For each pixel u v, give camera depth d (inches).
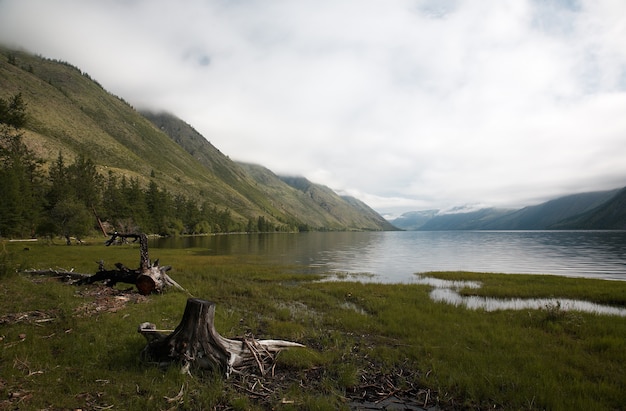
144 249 721.0
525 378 330.3
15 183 2610.7
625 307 798.5
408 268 1743.4
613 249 3479.3
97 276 721.6
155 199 5113.2
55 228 2566.4
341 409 268.4
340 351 402.6
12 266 691.4
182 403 256.7
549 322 567.5
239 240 4867.1
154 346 325.1
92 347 338.0
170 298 634.2
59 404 232.4
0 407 220.7
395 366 373.4
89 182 3978.8
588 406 279.1
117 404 242.2
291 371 342.0
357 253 2901.1
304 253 2667.3
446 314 630.5
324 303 730.2
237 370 323.9
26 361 288.5
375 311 672.4
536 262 2192.4
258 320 552.4
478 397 298.4
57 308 479.2
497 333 498.3
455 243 5246.1
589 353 426.6
